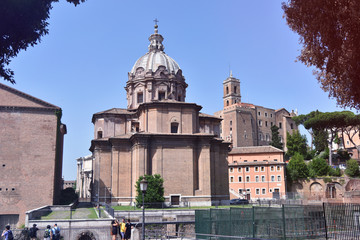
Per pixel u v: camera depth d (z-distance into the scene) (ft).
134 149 187.73
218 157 199.82
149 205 164.66
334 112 297.74
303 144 346.13
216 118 223.30
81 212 153.89
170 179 177.99
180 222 130.82
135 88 223.30
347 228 64.08
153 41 242.78
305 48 42.65
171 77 220.43
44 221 116.47
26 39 44.39
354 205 63.57
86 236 117.19
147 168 178.19
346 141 379.35
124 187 191.11
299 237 74.49
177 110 191.72
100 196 192.54
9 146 168.25
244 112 427.74
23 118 172.04
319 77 44.04
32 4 41.75
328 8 35.50
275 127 417.90
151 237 112.27
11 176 165.68
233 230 86.12
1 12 39.47
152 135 179.73
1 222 162.40
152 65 225.97
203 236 100.17
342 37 36.27
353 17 33.42
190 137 183.21
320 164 288.10
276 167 287.89
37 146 170.71
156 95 217.97
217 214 93.56
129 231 96.94
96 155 197.77
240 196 274.16
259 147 313.53
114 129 211.00
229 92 481.87
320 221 71.31
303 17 38.75
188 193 177.99
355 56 35.24
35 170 168.25
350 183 260.42
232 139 411.34
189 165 180.96
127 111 219.20
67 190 230.27
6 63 44.47
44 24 45.62
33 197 165.48
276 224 76.95
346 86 39.45
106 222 120.26
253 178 294.66
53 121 174.91
